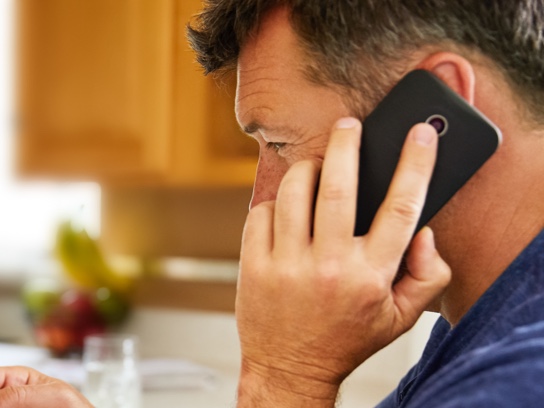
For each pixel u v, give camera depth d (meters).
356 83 0.69
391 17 0.67
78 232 2.47
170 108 2.17
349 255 0.66
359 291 0.65
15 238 3.07
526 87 0.66
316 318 0.66
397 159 0.66
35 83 2.45
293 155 0.72
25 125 2.47
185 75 2.13
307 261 0.66
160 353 2.37
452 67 0.66
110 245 2.66
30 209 3.06
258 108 0.72
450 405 0.54
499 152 0.67
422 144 0.65
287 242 0.67
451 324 0.74
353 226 0.66
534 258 0.64
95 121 2.33
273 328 0.68
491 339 0.60
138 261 2.59
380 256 0.65
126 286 2.48
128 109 2.25
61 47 2.39
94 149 2.33
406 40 0.67
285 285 0.67
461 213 0.68
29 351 2.33
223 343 2.32
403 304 0.67
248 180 2.04
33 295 2.36
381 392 1.88
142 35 2.21
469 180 0.67
